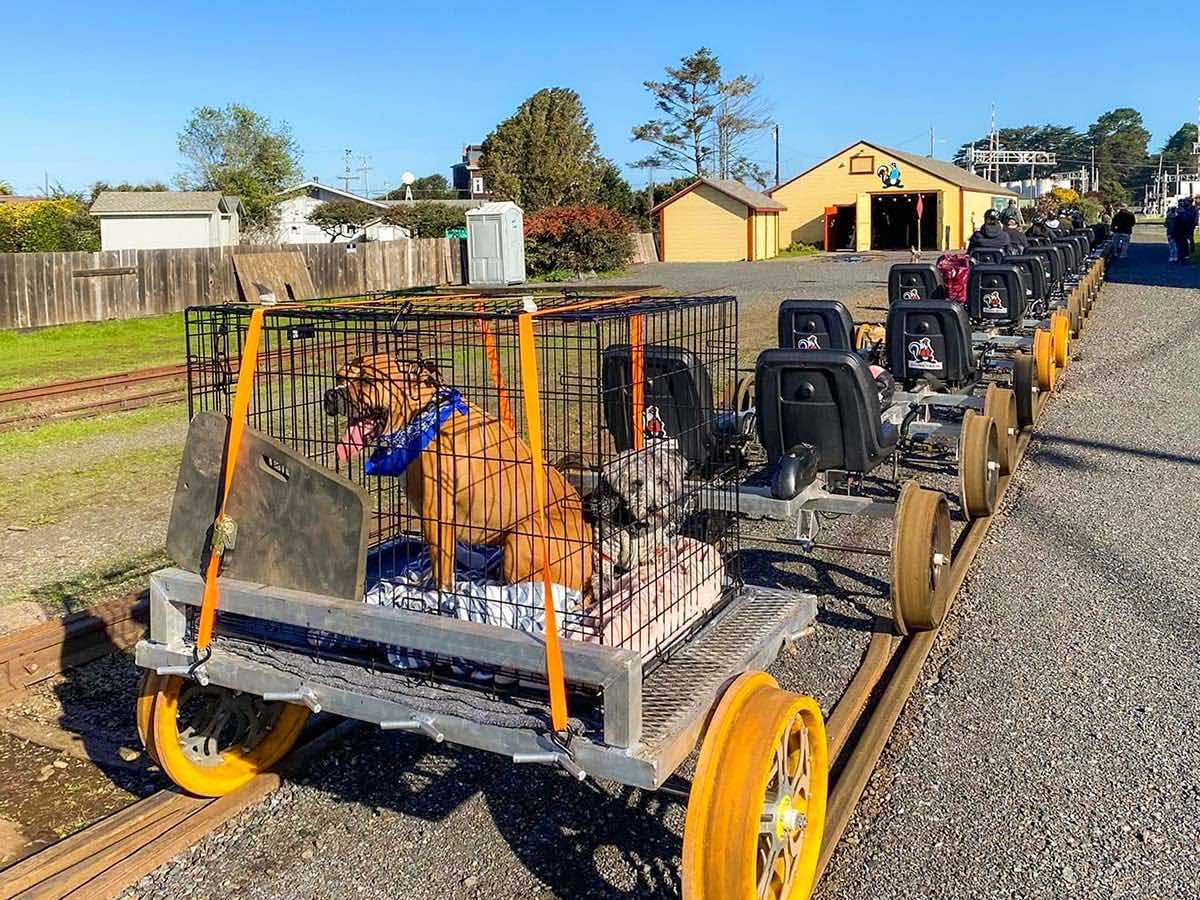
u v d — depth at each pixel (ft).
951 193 154.20
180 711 13.38
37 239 129.08
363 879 10.98
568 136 177.99
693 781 8.98
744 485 19.93
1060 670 15.38
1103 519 22.45
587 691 9.92
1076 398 36.09
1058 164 503.61
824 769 10.46
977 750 13.21
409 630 9.80
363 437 11.64
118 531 23.08
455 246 102.17
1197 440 29.45
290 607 10.44
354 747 13.74
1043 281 42.19
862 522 23.11
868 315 62.08
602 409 15.80
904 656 15.75
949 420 29.94
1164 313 59.77
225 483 10.94
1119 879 10.63
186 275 76.33
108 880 10.76
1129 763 12.78
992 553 20.56
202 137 209.97
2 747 14.01
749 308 68.90
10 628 17.47
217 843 11.67
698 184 148.05
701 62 234.17
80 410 37.37
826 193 162.50
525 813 12.16
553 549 11.45
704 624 11.87
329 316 11.08
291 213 191.83
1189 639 16.28
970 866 10.92
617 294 14.05
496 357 12.16
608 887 10.78
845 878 10.80
